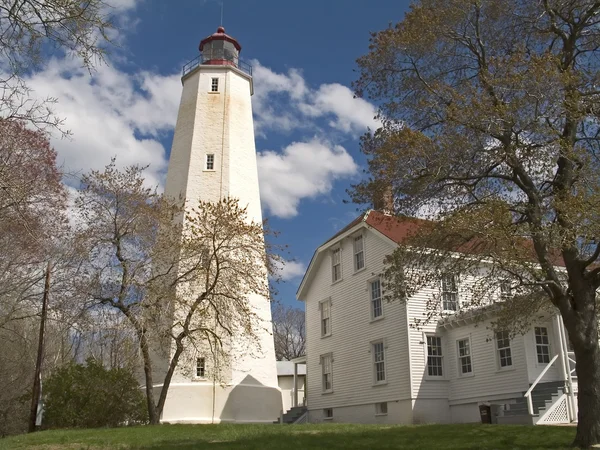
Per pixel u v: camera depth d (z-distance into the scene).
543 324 21.86
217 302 22.89
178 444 14.14
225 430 17.48
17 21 6.49
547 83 12.90
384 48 15.59
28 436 17.11
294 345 62.03
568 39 15.42
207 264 22.41
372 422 25.53
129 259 22.64
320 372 29.72
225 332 24.62
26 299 26.58
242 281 24.19
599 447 12.20
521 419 19.56
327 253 31.00
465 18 15.34
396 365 24.62
